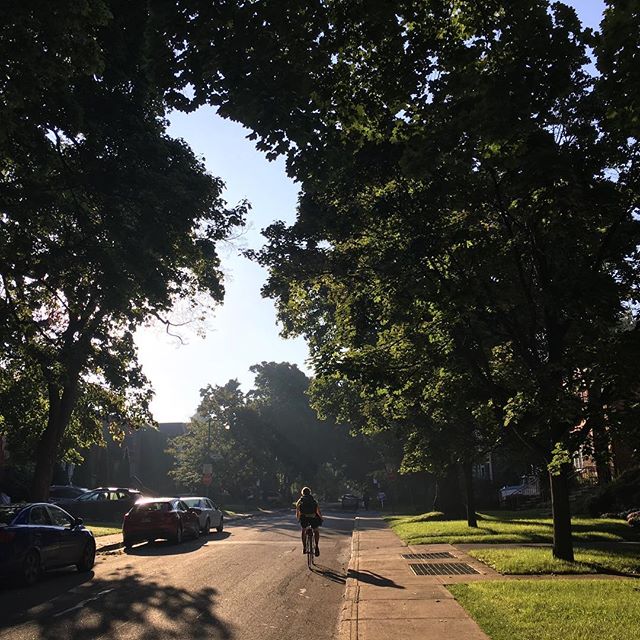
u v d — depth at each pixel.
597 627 6.88
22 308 18.62
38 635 7.86
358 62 8.13
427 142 7.88
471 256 10.75
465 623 7.72
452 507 32.03
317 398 28.53
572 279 9.80
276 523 34.22
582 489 29.95
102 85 14.43
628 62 6.50
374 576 12.16
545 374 9.78
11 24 9.26
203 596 10.59
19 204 13.66
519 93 7.17
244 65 6.90
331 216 14.58
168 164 15.87
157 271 15.95
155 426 25.12
